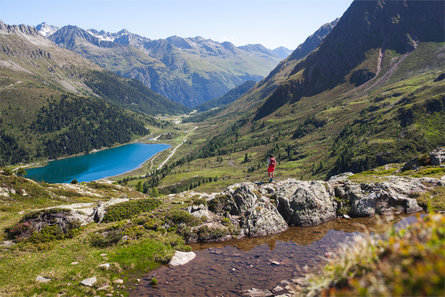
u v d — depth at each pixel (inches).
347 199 1133.1
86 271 685.9
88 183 3230.8
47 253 814.5
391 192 1072.8
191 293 581.9
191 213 1029.2
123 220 1042.1
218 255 796.0
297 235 923.4
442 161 1584.6
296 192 1083.9
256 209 1022.4
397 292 166.2
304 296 332.5
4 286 605.3
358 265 273.4
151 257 781.3
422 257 193.2
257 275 650.2
